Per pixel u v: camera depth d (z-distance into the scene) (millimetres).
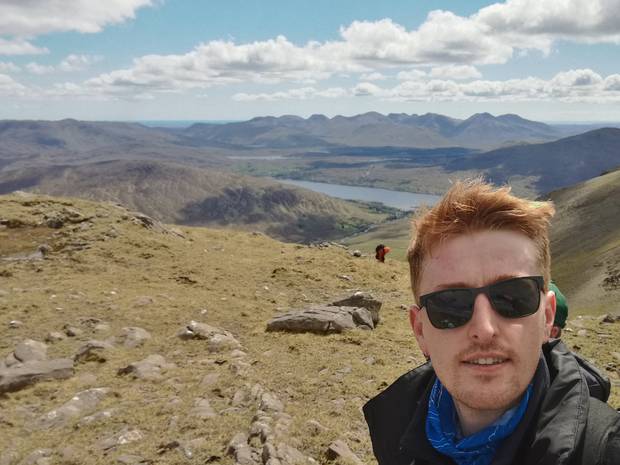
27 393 2938
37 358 3545
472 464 558
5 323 4246
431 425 631
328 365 3164
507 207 547
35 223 8023
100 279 5973
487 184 569
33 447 2221
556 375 573
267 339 3953
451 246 554
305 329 4102
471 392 524
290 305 5480
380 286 6711
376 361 3305
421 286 600
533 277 537
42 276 6031
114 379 3100
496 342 513
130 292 5441
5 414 2645
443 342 547
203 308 4965
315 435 2055
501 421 538
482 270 533
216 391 2680
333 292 6227
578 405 517
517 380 517
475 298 526
